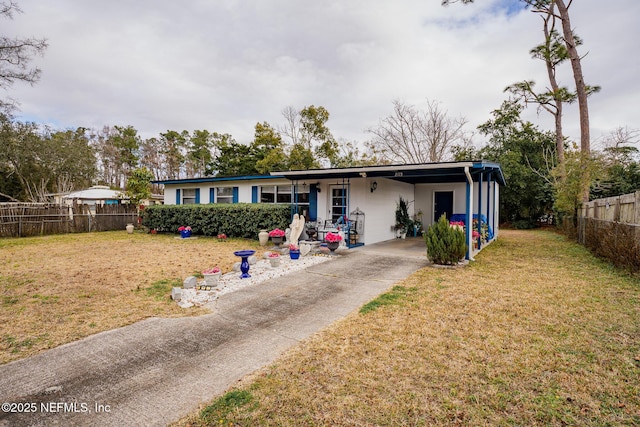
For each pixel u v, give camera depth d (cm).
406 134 2525
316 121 2477
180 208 1395
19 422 225
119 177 4653
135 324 405
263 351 330
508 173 1877
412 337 352
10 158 2658
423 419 223
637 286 539
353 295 523
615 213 763
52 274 662
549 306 443
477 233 959
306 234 1108
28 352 330
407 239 1252
